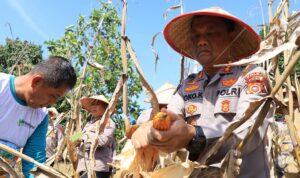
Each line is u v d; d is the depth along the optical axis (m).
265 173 1.92
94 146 1.98
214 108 1.94
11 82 2.73
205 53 2.01
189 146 1.53
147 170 1.65
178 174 1.57
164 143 1.47
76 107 2.34
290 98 2.05
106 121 1.92
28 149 2.89
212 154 1.57
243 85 1.83
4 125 2.68
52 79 2.60
